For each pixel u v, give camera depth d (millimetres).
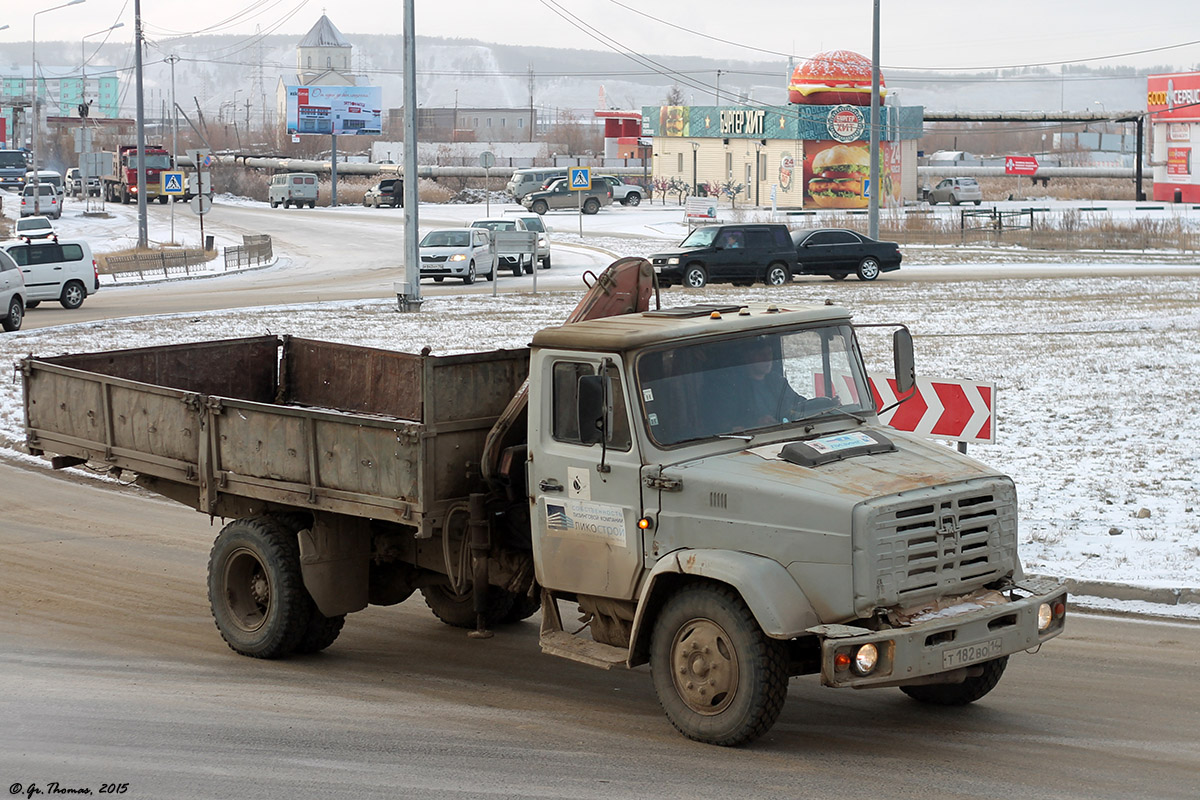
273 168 151875
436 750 9211
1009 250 69125
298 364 14859
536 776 8609
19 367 13922
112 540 16719
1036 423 22719
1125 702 10172
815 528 8648
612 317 10578
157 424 12664
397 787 8422
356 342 34250
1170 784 8352
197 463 12367
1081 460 19469
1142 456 19641
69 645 12312
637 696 10734
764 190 102750
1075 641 11906
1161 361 30062
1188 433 21359
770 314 10047
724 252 51031
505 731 9688
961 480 9086
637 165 151000
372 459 10938
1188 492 17125
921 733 9516
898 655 8383
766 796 8164
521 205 110375
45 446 13812
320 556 11586
